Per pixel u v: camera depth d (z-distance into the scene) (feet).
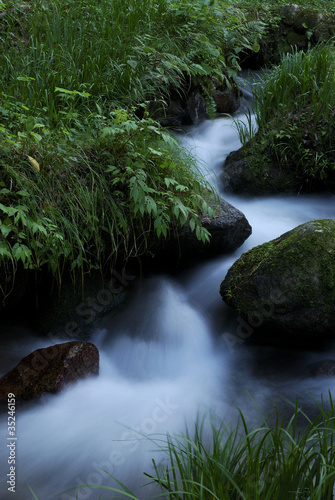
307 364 11.28
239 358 11.83
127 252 12.47
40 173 11.21
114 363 11.83
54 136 12.25
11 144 11.09
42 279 12.25
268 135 17.26
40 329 12.23
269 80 18.76
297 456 6.82
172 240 12.75
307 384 10.61
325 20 25.14
